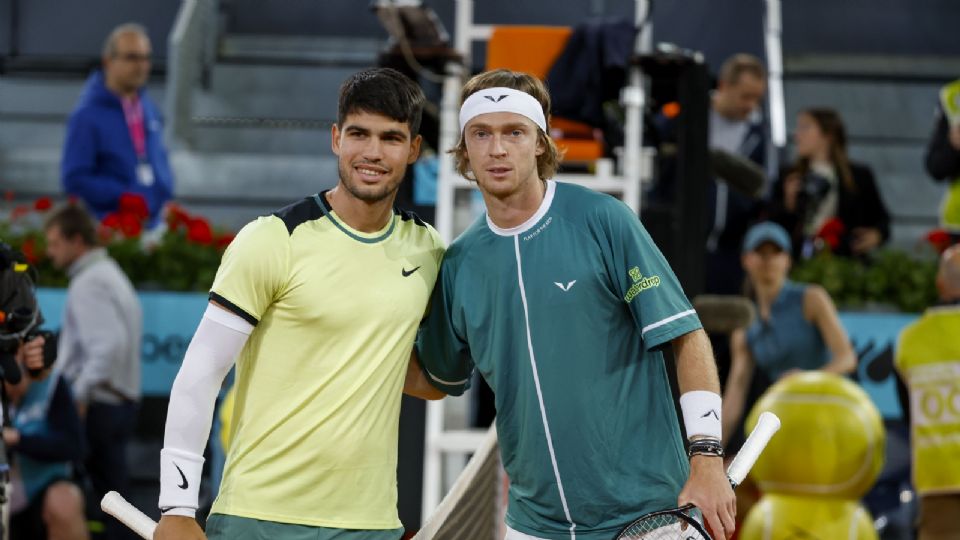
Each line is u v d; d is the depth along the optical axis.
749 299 15.38
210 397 6.99
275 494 7.07
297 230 7.11
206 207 22.86
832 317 14.91
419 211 13.97
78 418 14.16
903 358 14.12
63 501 14.08
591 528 7.38
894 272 16.48
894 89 26.33
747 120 17.70
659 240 13.19
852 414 10.43
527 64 14.13
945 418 13.71
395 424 7.35
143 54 18.75
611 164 13.35
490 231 7.47
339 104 7.24
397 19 13.18
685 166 13.24
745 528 10.66
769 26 24.88
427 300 7.46
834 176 17.75
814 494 10.45
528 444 7.40
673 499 7.32
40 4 26.75
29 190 23.00
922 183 24.16
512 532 7.65
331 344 7.12
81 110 18.59
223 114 24.41
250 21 26.48
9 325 9.31
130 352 15.14
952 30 27.92
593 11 25.62
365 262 7.19
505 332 7.39
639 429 7.34
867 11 27.83
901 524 15.48
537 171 7.44
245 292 6.96
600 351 7.29
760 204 16.92
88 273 15.03
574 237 7.30
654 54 13.19
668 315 7.13
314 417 7.08
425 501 12.80
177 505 6.92
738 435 15.06
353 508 7.12
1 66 26.03
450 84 13.38
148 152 19.09
